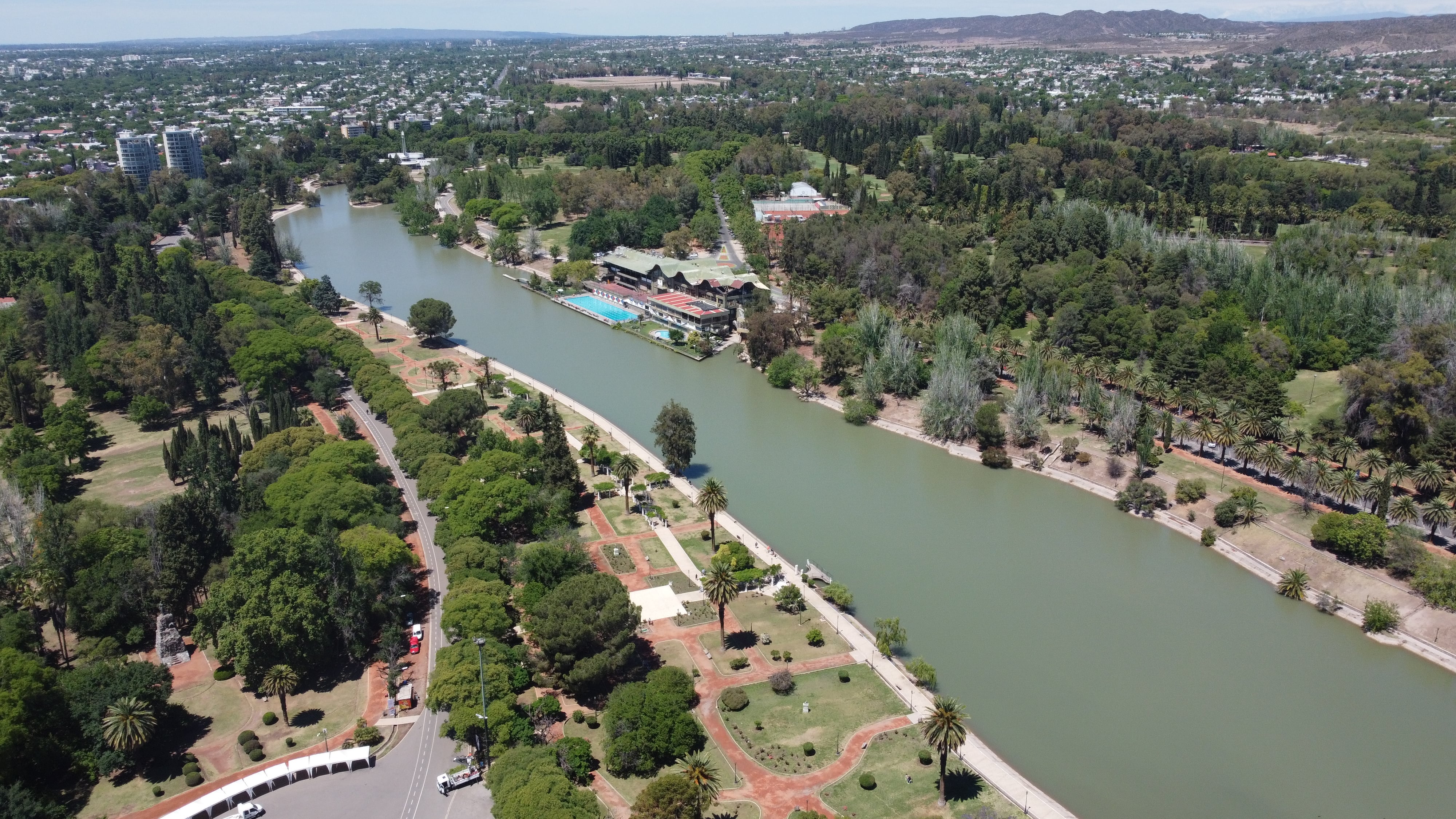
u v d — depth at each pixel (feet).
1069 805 536.83
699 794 486.38
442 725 585.63
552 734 573.33
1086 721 607.78
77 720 549.13
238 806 519.60
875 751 566.77
